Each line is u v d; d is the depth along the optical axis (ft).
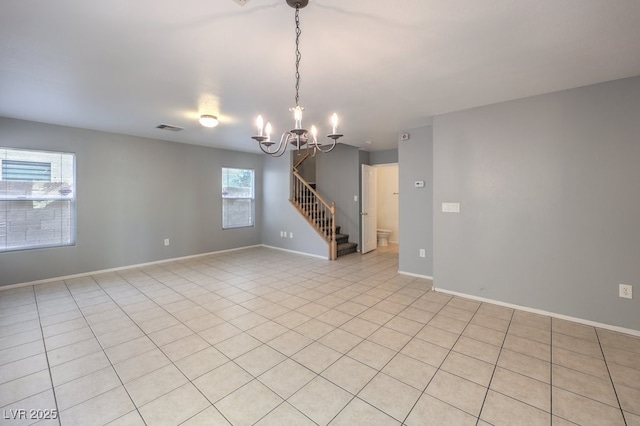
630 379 6.64
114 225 15.87
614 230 8.88
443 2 5.23
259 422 5.46
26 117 12.53
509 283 10.84
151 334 8.85
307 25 5.97
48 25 5.92
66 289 12.87
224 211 21.35
